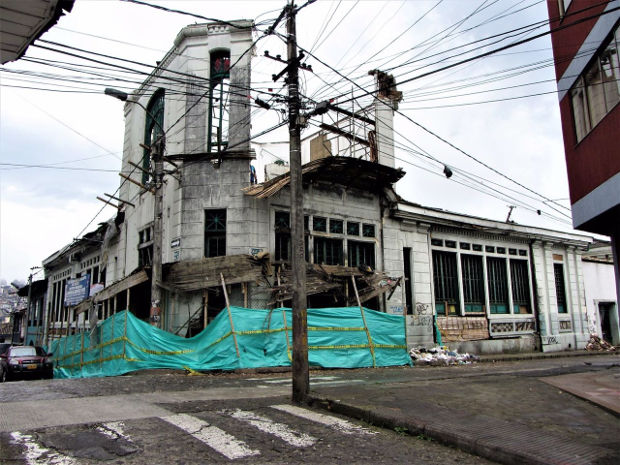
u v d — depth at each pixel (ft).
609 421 22.90
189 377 42.47
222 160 57.72
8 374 62.08
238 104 58.75
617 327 99.81
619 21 33.88
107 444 19.43
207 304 53.47
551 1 44.91
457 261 76.69
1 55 21.24
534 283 86.12
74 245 91.76
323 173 60.95
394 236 69.15
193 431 21.52
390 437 21.47
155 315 49.21
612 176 35.47
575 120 41.55
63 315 100.22
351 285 60.29
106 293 59.31
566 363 61.98
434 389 31.94
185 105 60.64
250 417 24.64
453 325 73.51
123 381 39.04
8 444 19.20
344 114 74.54
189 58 61.16
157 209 51.49
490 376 41.04
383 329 55.01
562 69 43.16
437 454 19.06
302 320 30.25
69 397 30.58
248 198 56.54
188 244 56.13
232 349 46.21
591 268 99.35
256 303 53.98
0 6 17.49
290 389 34.94
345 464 17.54
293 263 31.27
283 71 34.60
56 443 19.44
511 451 17.79
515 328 81.41
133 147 73.61
